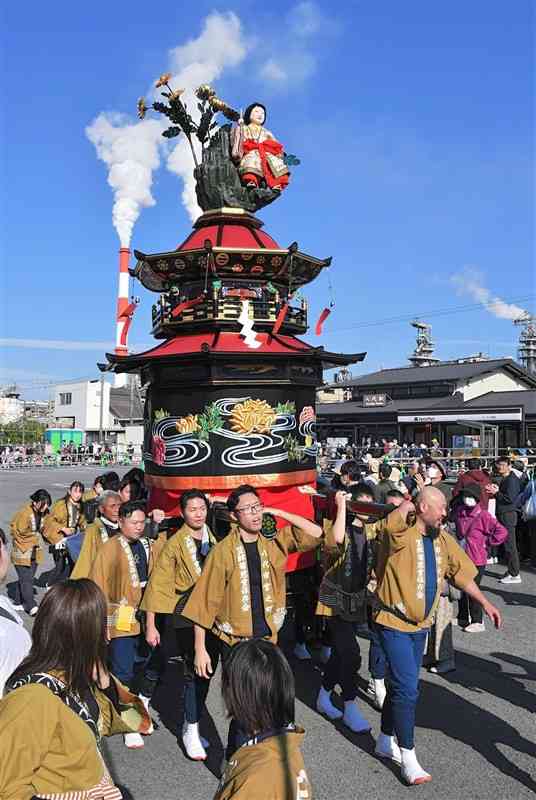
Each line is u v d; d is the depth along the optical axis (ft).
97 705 7.64
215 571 13.12
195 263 20.84
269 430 19.83
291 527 14.02
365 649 21.80
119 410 209.05
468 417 102.47
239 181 22.80
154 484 20.59
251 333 20.36
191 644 14.39
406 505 13.78
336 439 113.91
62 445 182.39
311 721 16.25
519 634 23.30
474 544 24.06
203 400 19.70
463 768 13.76
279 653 7.00
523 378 123.85
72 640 7.23
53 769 6.70
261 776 6.21
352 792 12.86
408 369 128.36
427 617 13.52
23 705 6.71
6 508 65.00
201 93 23.85
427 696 17.58
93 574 15.62
